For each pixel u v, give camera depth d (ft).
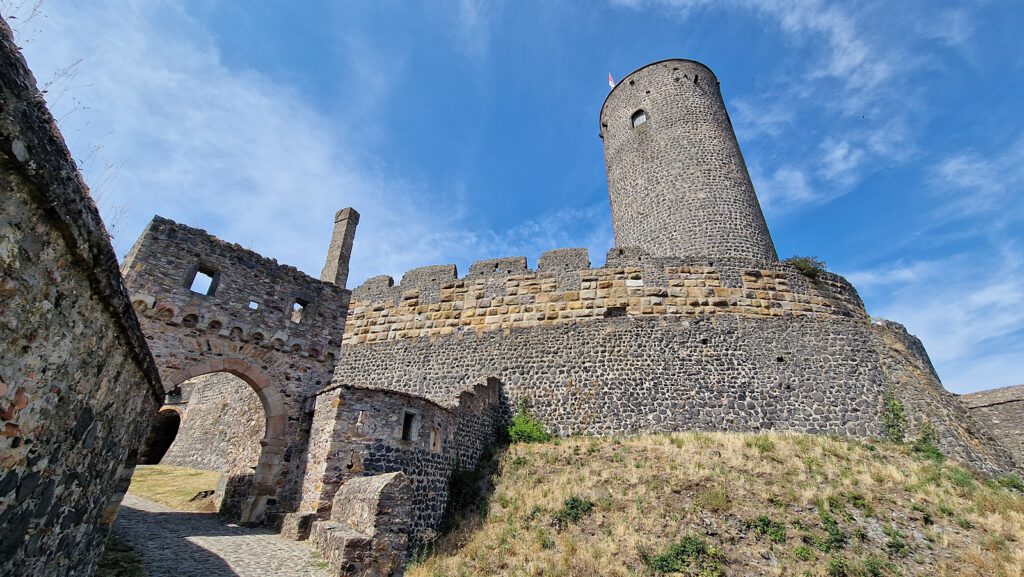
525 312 59.72
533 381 54.19
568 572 30.01
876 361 51.44
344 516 31.04
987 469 41.37
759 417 48.60
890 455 42.34
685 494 36.27
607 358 53.67
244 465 45.47
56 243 11.43
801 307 56.34
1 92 9.01
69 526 15.52
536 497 38.78
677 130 74.74
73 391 13.71
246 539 31.86
